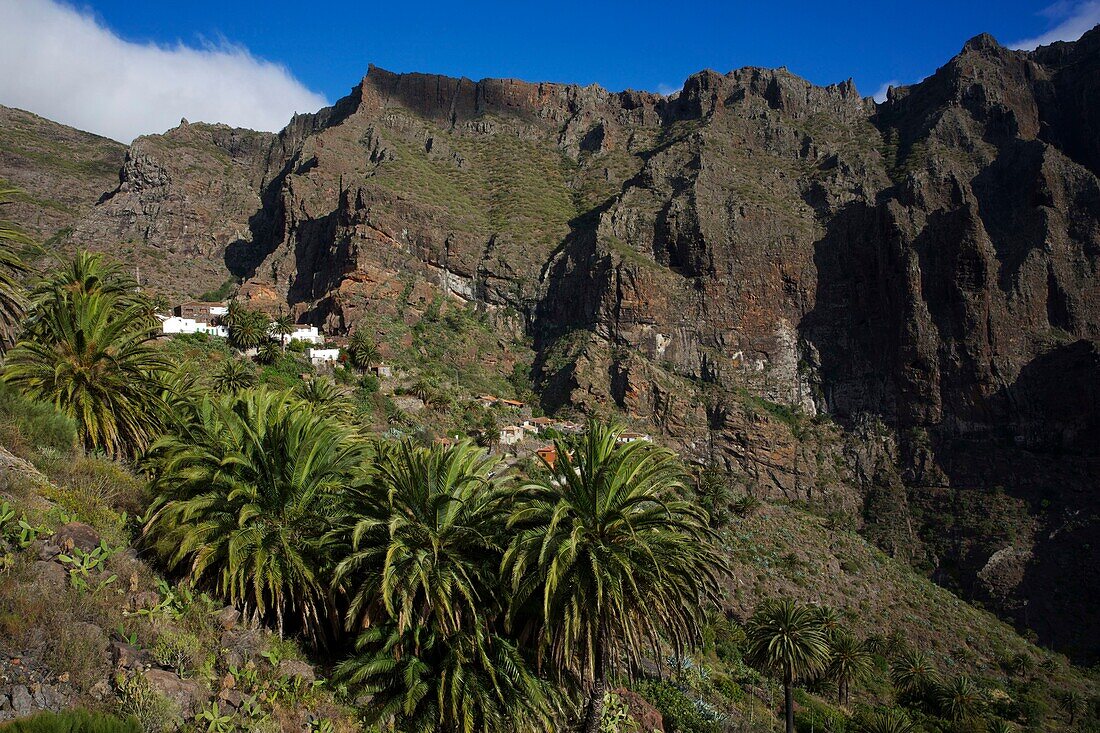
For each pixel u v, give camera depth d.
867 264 171.25
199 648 16.69
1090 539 121.31
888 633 84.69
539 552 20.19
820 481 147.25
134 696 13.39
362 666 19.64
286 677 18.09
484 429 104.31
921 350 155.75
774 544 98.81
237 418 22.92
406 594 19.53
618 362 151.62
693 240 170.62
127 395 27.55
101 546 16.91
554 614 20.89
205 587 20.27
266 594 21.05
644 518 21.62
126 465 27.55
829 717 51.38
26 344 25.94
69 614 14.16
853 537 119.88
